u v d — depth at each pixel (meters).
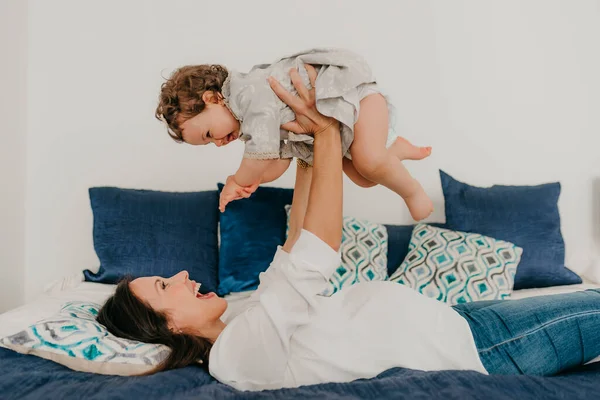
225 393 1.06
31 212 2.81
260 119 1.22
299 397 1.02
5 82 2.57
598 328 1.34
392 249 2.63
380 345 1.27
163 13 2.82
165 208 2.47
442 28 2.96
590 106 3.05
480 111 3.00
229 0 2.85
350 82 1.23
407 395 1.01
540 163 3.06
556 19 3.01
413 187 1.41
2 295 2.58
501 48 3.00
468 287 2.30
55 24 2.76
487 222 2.61
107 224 2.41
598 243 3.09
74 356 1.23
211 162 2.88
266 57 2.89
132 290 1.38
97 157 2.82
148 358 1.24
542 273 2.55
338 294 1.43
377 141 1.29
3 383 1.09
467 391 1.02
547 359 1.29
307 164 1.58
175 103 1.32
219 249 2.55
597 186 3.08
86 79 2.79
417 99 2.97
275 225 2.51
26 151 2.78
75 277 2.37
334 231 1.21
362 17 2.92
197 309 1.36
